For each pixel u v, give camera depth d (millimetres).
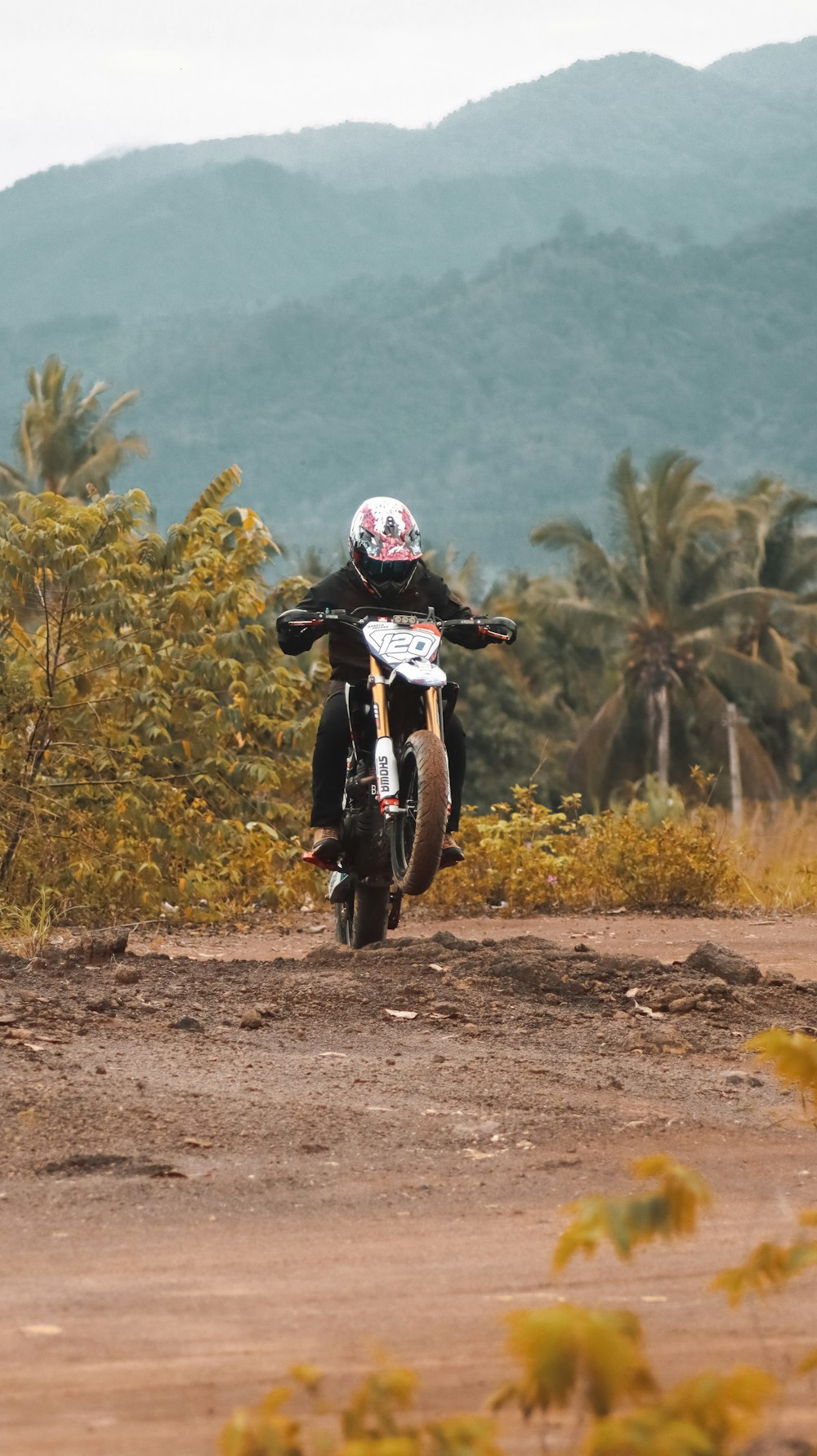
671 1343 7238
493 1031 16641
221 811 34344
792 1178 11148
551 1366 3990
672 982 19219
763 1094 14195
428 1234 9562
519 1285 8359
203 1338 7383
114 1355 7125
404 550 20328
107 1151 11516
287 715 36500
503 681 137125
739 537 141375
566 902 36406
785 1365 6906
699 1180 4754
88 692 32125
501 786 132750
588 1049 16016
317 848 20359
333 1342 7301
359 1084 13984
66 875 30266
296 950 27344
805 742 156750
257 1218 9953
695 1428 3994
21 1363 7008
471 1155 11656
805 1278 8492
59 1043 15086
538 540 139000
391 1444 4047
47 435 139250
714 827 44531
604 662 143125
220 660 32625
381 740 19266
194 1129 12148
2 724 31578
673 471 136250
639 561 135750
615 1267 8742
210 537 34406
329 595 20469
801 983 19766
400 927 32312
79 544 30734
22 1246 9273
